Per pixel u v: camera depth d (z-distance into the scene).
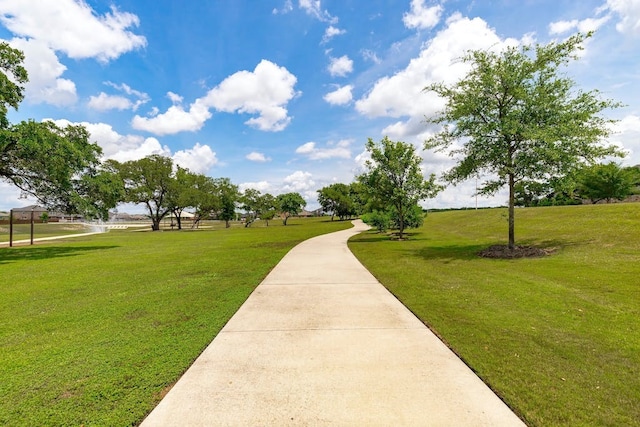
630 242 10.71
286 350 3.60
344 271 8.51
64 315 5.23
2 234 37.81
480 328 4.30
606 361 3.36
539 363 3.31
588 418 2.43
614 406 2.59
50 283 7.91
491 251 11.49
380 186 18.66
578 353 3.55
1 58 14.66
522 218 21.16
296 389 2.79
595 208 18.27
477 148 11.55
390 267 9.15
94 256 13.70
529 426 2.33
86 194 17.89
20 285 7.73
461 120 11.68
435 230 25.19
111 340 4.08
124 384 2.97
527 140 10.78
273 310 5.12
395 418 2.39
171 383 2.97
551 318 4.71
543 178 11.30
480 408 2.53
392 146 18.42
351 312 4.98
